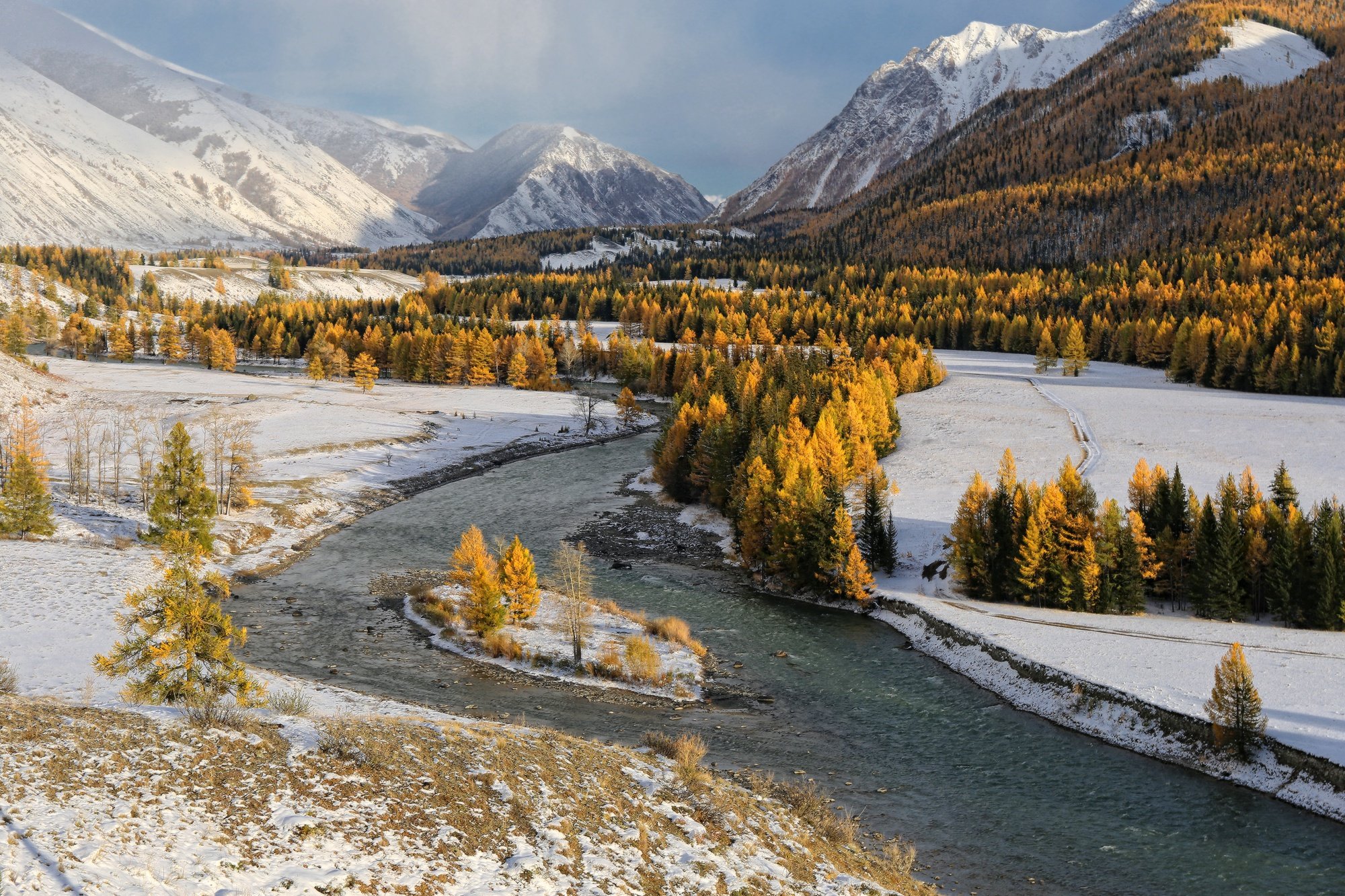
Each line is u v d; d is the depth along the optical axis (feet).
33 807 52.34
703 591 196.24
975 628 155.12
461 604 169.78
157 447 312.09
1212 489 234.17
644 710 122.31
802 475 210.38
